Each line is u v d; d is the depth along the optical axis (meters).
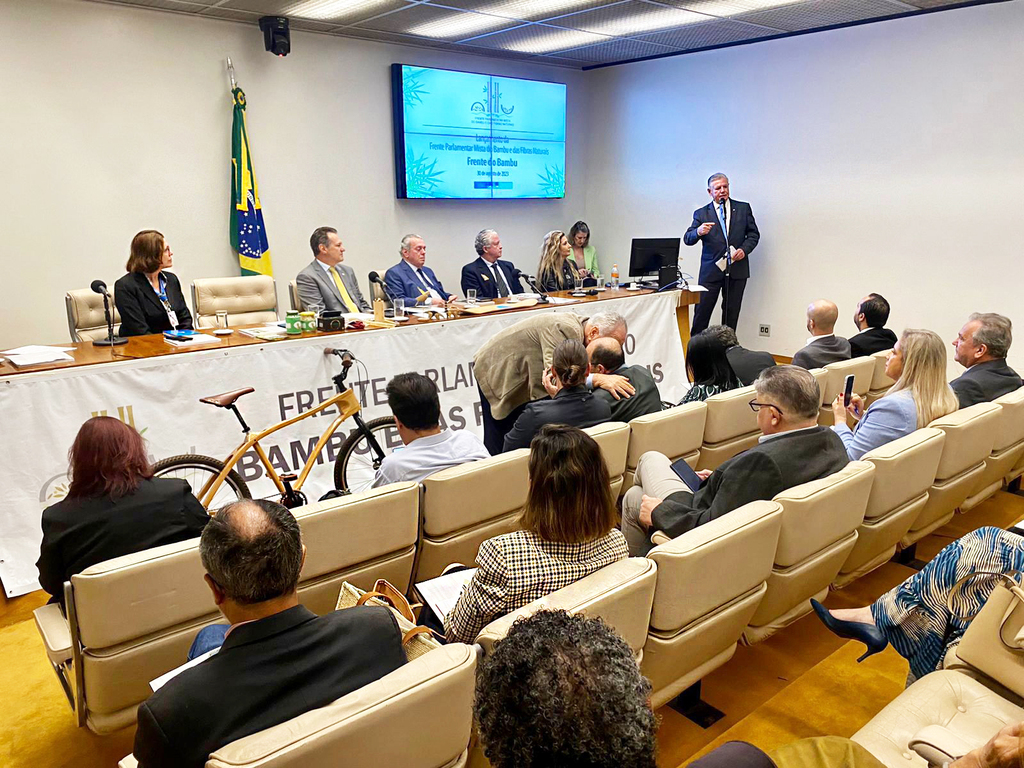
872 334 4.24
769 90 6.64
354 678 1.15
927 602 1.70
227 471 3.06
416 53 6.74
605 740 0.63
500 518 2.32
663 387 5.55
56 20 4.87
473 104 7.06
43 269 5.07
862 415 3.12
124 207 5.34
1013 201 5.40
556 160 7.89
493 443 3.68
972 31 5.40
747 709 2.07
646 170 7.82
